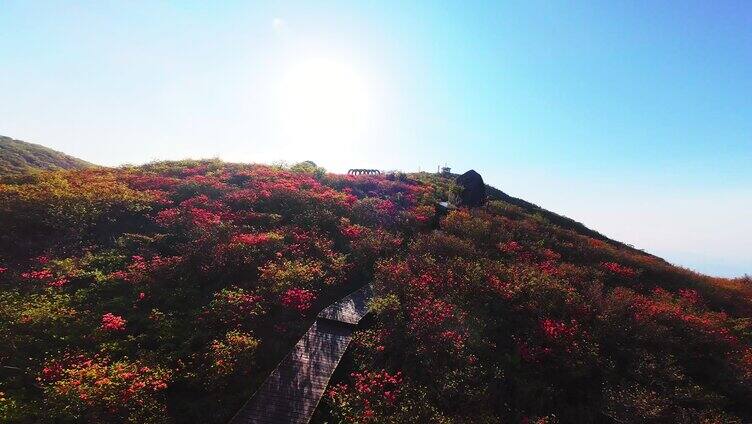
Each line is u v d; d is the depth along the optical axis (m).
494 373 15.34
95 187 26.33
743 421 14.75
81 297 16.30
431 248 24.66
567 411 14.56
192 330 15.45
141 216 24.38
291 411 12.52
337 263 22.02
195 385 13.15
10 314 14.32
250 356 14.38
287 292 17.81
